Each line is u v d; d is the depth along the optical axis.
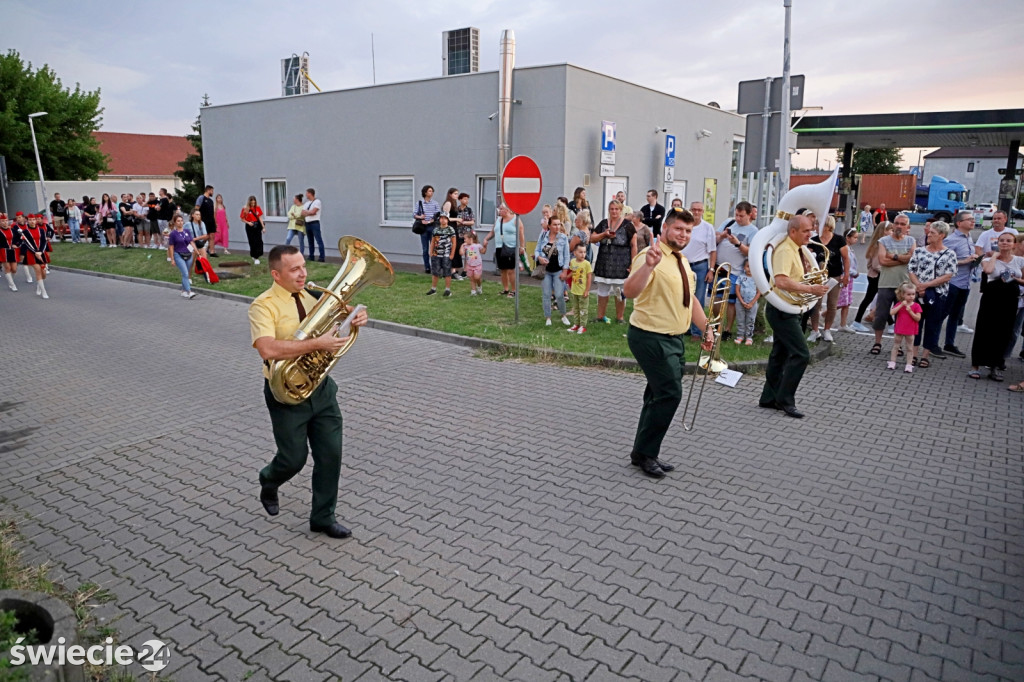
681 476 5.50
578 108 15.09
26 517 4.95
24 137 38.88
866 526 4.70
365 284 4.42
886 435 6.41
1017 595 3.92
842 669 3.31
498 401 7.47
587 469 5.65
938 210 48.50
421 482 5.43
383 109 17.47
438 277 13.44
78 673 3.07
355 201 18.53
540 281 15.06
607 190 16.45
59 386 8.24
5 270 15.87
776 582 4.03
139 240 23.67
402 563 4.26
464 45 18.62
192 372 8.84
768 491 5.23
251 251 17.59
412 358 9.38
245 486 5.43
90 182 37.28
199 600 3.91
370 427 6.68
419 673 3.30
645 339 5.23
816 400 7.43
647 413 5.41
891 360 8.66
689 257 9.60
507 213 12.87
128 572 4.21
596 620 3.68
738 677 3.26
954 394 7.65
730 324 9.72
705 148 20.27
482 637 3.56
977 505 5.02
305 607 3.83
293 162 19.61
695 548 4.41
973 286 17.03
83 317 12.59
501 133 15.16
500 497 5.15
